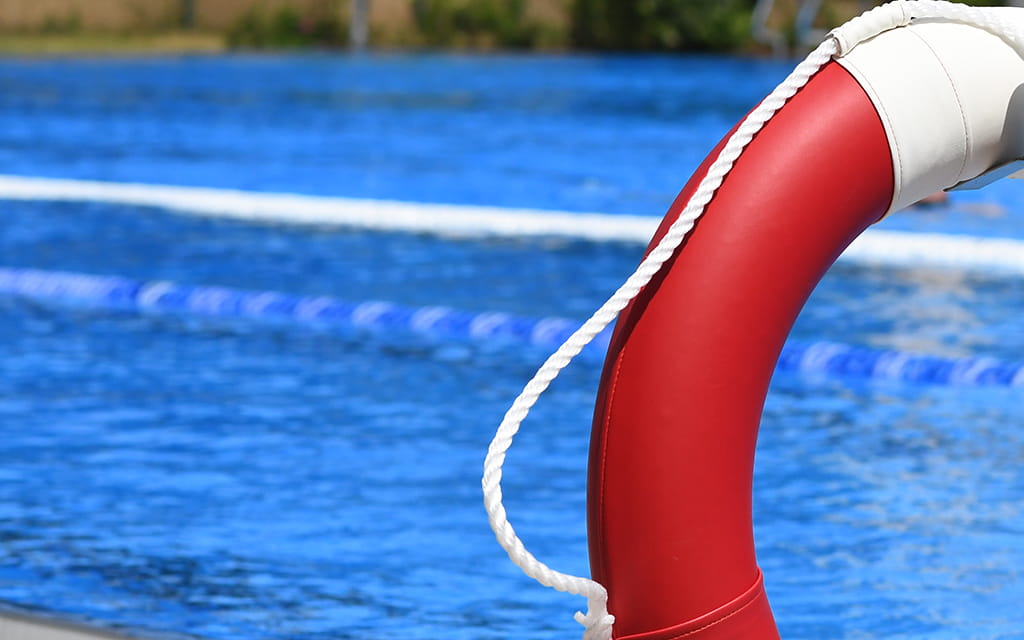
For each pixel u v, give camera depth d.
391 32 39.88
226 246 12.23
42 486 5.84
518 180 16.77
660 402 2.63
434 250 12.13
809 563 4.98
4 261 11.34
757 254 2.64
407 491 5.84
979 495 5.77
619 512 2.66
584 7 39.69
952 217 13.66
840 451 6.46
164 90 27.83
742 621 2.67
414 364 8.34
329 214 13.93
